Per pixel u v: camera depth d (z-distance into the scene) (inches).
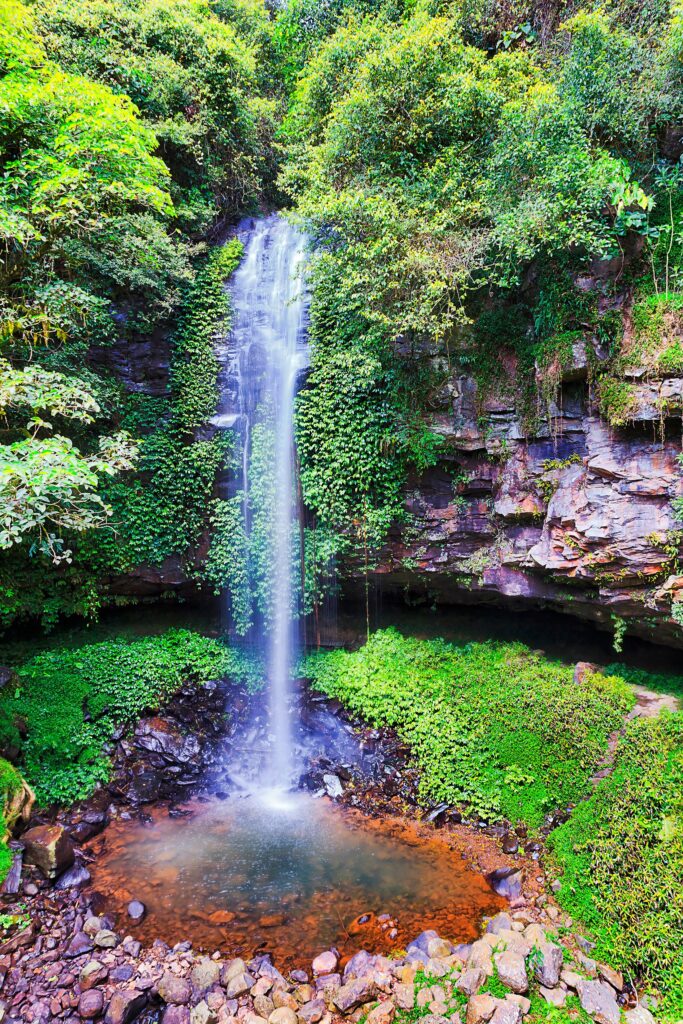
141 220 355.3
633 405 256.7
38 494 218.8
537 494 304.5
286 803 307.7
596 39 269.9
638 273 268.5
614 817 226.4
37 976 189.2
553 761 270.2
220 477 391.9
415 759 307.0
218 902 230.7
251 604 384.5
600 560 273.1
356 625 392.2
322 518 361.4
